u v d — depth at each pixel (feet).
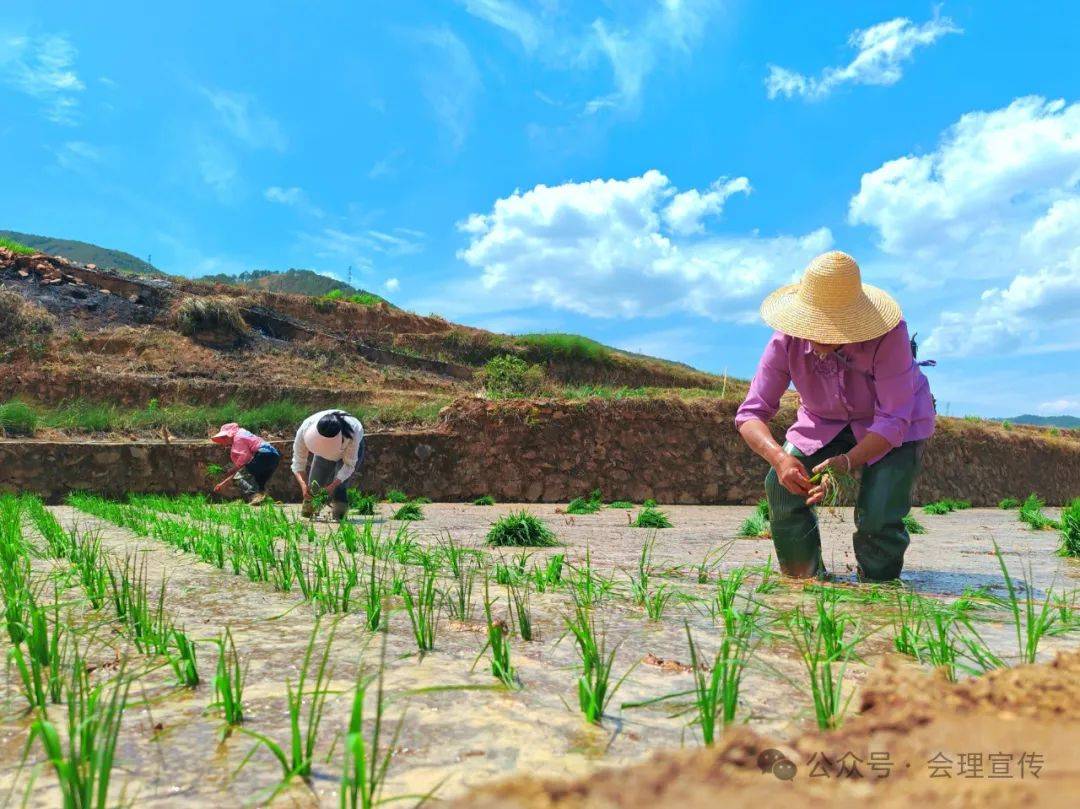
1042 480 82.07
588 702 6.15
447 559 16.30
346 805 4.15
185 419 57.98
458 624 9.77
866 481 15.16
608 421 59.72
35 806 4.42
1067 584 14.92
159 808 4.37
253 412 60.34
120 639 8.72
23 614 9.50
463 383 89.86
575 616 10.47
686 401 61.98
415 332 106.42
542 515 39.45
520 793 3.80
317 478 29.27
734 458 61.57
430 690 6.57
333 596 11.35
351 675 7.35
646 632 9.49
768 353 15.79
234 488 38.40
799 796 3.50
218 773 4.90
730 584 12.35
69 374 64.64
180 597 11.59
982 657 8.11
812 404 15.44
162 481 49.75
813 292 14.34
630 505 51.42
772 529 15.44
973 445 76.43
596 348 112.78
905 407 14.47
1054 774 3.53
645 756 5.18
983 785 3.47
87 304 79.00
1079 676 4.82
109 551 16.74
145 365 70.90
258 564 13.87
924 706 4.51
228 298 87.86
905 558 20.38
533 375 83.82
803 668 7.73
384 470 54.29
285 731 5.72
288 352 83.97
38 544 18.21
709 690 5.91
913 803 3.37
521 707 6.32
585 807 3.58
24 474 46.93
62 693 6.66
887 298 14.80
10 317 69.82
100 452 48.73
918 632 8.52
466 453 56.70
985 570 17.44
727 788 3.66
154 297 84.17
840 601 11.81
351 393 72.84
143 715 6.11
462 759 5.12
